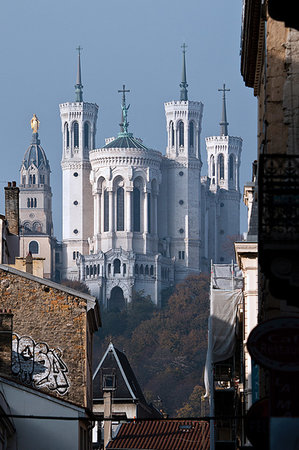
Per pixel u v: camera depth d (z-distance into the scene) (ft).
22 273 290.76
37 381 286.87
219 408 352.28
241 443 273.95
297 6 121.39
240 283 314.35
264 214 133.59
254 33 183.42
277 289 127.95
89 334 309.22
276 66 151.74
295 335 124.06
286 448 123.13
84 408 261.65
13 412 257.96
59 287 289.74
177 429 468.75
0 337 262.67
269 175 132.46
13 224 369.91
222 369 358.64
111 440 458.09
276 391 123.95
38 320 289.12
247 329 236.63
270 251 127.65
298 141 150.20
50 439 257.75
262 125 175.52
